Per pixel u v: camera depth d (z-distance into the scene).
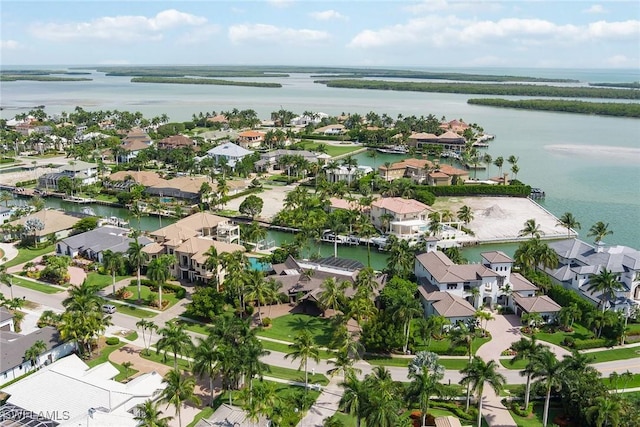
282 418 88.81
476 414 94.00
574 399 90.62
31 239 184.62
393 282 135.88
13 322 121.94
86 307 110.50
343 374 106.38
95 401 88.56
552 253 147.62
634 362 112.44
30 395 90.19
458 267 136.25
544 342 120.19
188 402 96.38
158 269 133.12
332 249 185.75
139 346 117.06
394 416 78.25
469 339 107.44
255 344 97.88
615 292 132.38
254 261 165.00
